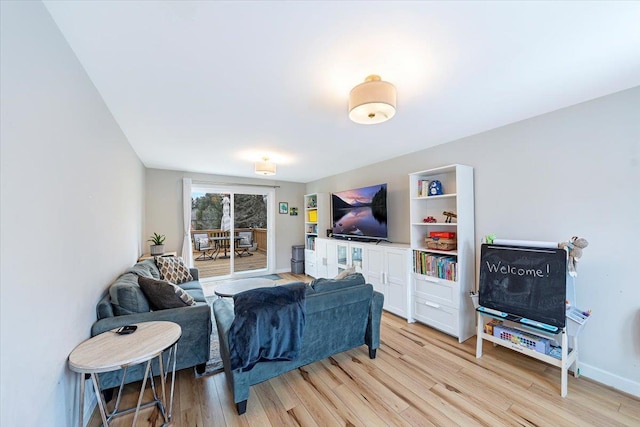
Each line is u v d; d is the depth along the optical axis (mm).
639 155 1813
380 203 3766
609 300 1940
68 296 1335
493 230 2662
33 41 1045
